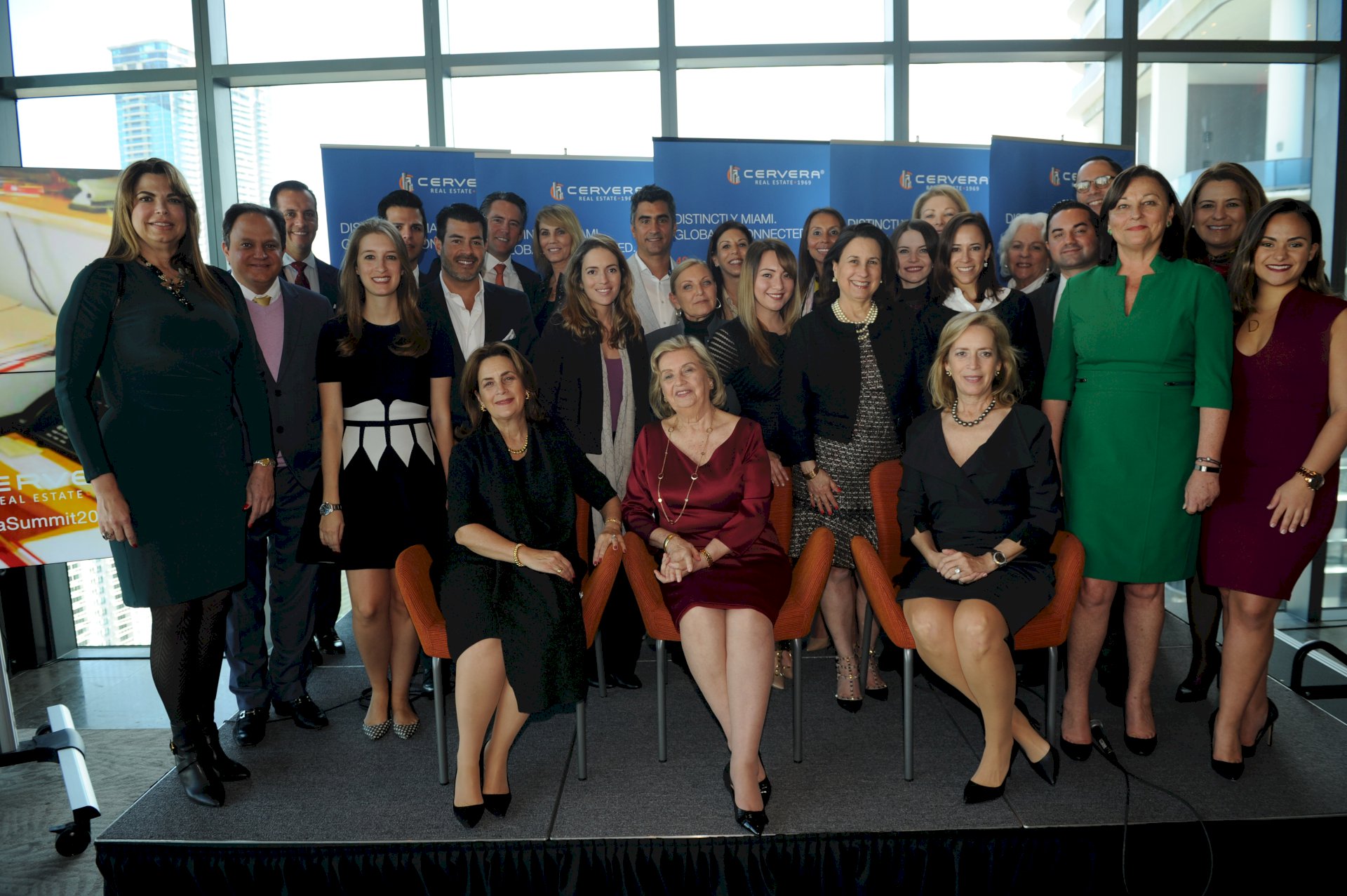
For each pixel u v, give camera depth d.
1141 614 2.65
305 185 3.88
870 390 3.01
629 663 3.36
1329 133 4.74
